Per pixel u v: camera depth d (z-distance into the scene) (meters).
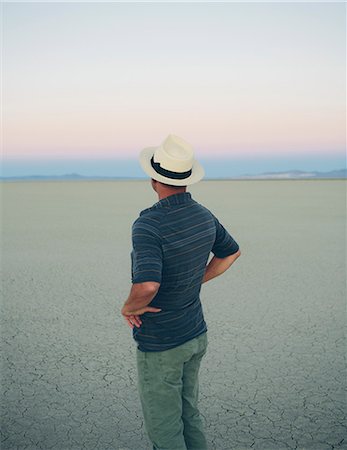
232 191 51.44
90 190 57.62
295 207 24.83
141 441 3.14
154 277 2.09
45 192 52.19
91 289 7.36
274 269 8.84
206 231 2.37
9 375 4.19
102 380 4.08
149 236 2.19
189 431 2.59
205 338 2.51
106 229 15.17
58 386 3.97
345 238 12.98
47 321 5.75
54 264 9.38
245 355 4.62
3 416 3.47
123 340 5.08
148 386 2.40
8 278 8.14
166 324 2.33
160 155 2.33
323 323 5.62
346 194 41.94
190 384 2.55
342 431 3.24
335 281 7.84
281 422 3.37
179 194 2.34
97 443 3.12
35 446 3.08
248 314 6.00
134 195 42.00
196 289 2.42
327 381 4.02
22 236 13.54
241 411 3.53
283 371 4.23
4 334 5.28
